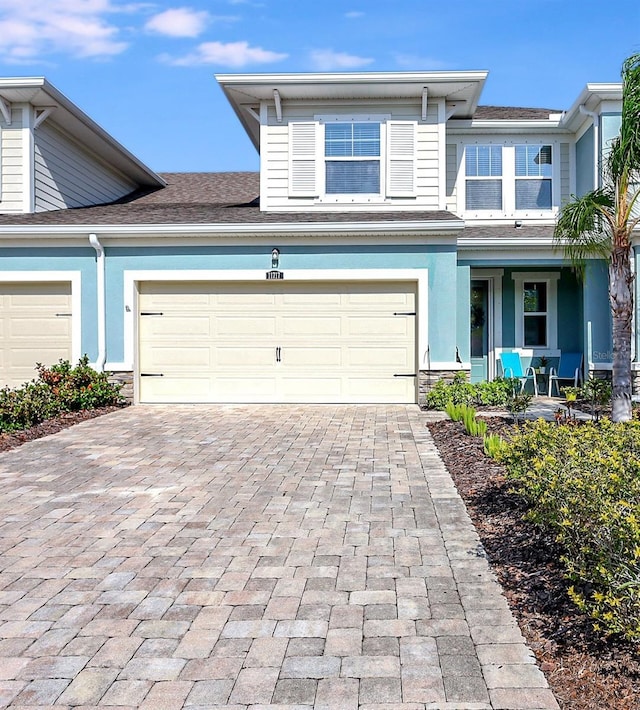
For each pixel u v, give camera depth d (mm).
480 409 10836
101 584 4055
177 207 14219
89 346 11625
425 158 12703
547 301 14125
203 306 11734
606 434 5043
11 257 11594
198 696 2879
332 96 12625
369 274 11422
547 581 3908
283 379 11719
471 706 2770
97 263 11570
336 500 5789
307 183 12742
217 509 5562
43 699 2871
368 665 3092
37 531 5039
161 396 11805
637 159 8227
